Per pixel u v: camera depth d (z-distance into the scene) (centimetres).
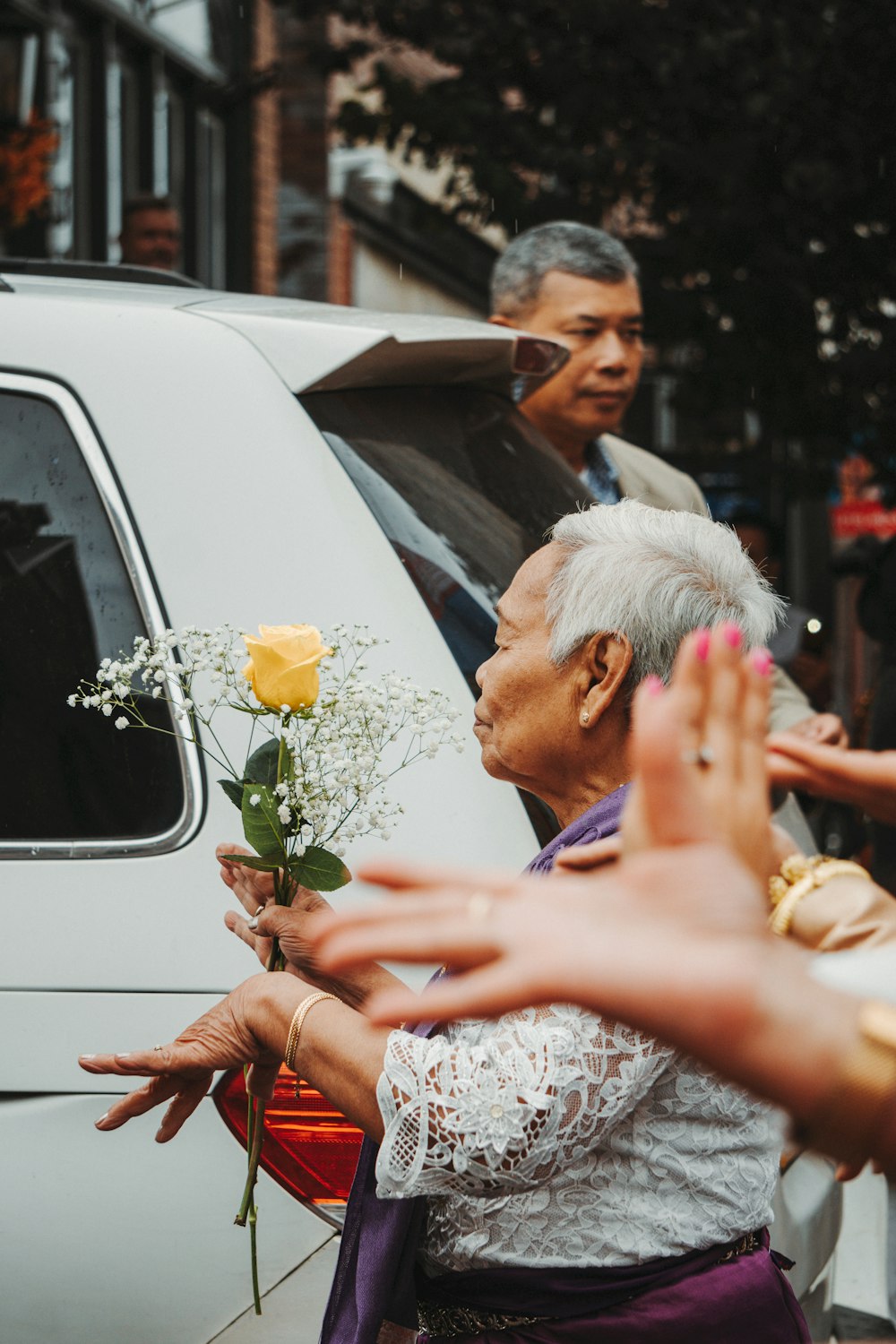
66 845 207
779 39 569
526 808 206
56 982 201
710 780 91
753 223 605
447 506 232
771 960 70
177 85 930
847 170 588
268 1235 198
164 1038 198
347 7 674
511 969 69
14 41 663
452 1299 172
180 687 196
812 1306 244
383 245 1298
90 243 812
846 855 623
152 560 214
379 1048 166
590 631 177
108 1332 199
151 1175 199
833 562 690
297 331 225
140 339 223
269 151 1041
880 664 511
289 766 180
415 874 76
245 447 217
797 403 665
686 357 708
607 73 606
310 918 181
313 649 171
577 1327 165
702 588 176
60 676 214
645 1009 68
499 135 640
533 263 401
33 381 222
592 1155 164
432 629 212
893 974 75
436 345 239
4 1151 200
